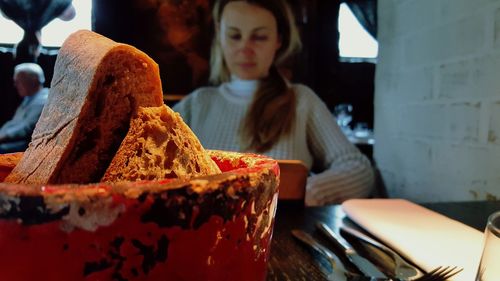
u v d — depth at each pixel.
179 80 1.64
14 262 0.16
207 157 0.25
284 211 0.70
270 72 1.65
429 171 1.08
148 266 0.17
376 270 0.43
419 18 1.12
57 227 0.16
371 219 0.59
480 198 0.89
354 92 2.31
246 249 0.20
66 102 0.23
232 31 1.62
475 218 0.67
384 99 1.34
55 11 1.70
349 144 1.62
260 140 1.62
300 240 0.53
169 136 0.22
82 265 0.16
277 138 1.62
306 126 1.66
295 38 1.68
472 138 0.91
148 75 0.23
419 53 1.12
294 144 1.63
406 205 0.68
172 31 1.62
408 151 1.19
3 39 1.76
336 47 2.23
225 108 1.64
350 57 2.27
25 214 0.16
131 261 0.17
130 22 1.61
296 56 1.68
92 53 0.22
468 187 0.93
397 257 0.46
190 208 0.17
